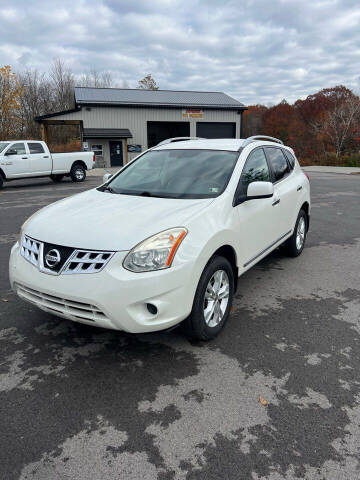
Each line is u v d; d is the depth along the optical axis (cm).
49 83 4859
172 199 347
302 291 446
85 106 2712
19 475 197
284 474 197
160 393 262
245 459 207
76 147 3344
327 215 940
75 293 267
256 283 471
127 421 235
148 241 272
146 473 198
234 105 3034
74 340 333
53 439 221
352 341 332
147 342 330
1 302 410
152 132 3481
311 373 284
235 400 254
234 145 427
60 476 196
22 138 3994
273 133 5916
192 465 203
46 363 298
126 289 261
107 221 299
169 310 275
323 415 239
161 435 224
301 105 6188
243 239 364
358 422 233
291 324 363
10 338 336
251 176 405
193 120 2983
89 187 1493
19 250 316
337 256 588
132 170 436
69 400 254
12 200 1154
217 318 332
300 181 548
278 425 231
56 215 329
